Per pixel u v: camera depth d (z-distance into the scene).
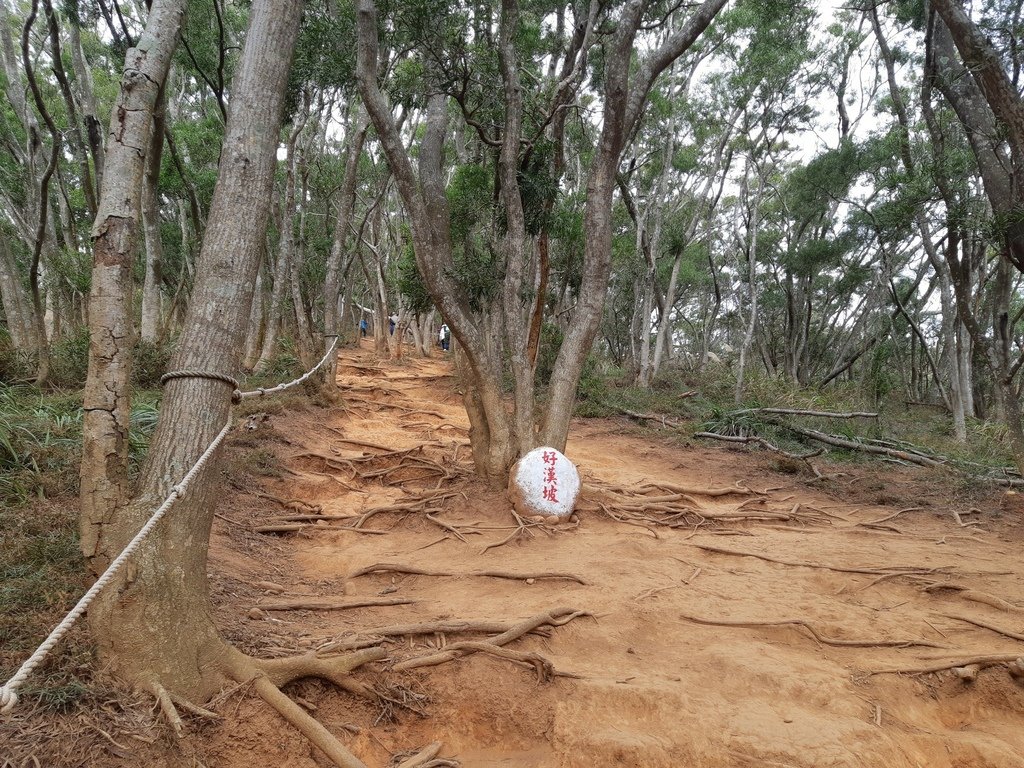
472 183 9.62
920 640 4.41
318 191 18.23
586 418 14.05
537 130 8.59
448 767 3.33
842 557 6.02
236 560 5.23
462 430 11.88
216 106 17.16
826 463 10.79
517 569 5.41
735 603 4.91
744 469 10.09
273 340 14.12
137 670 2.93
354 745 3.30
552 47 11.50
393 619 4.40
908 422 16.19
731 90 17.91
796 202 22.33
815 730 3.38
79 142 8.87
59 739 2.58
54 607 3.36
